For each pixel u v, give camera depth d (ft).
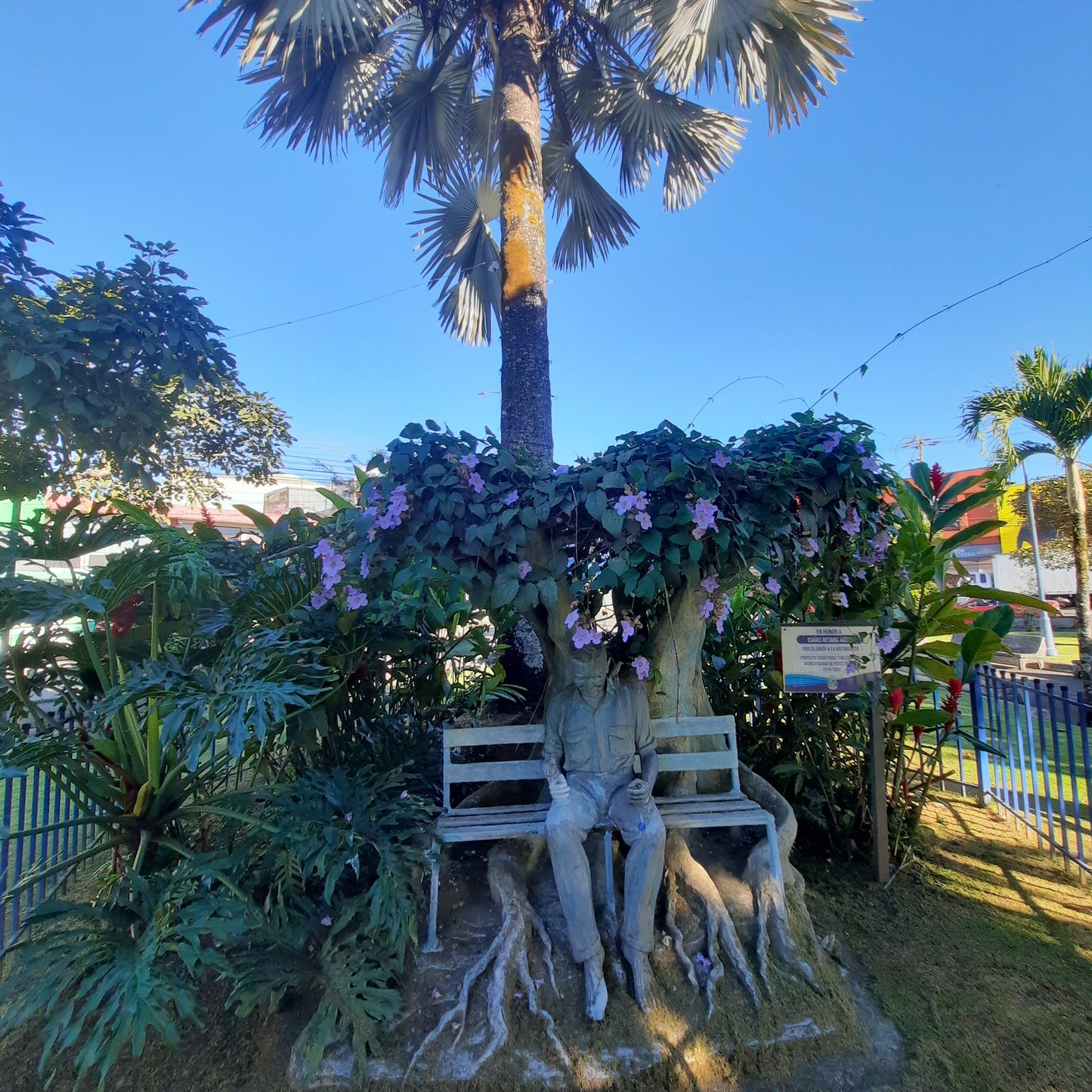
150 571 8.34
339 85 18.90
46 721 8.85
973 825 13.60
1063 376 25.31
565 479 8.25
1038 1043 7.48
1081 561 25.99
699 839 10.75
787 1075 7.03
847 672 10.97
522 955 7.76
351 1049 7.07
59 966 6.53
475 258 26.78
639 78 21.48
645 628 11.26
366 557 8.37
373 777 9.29
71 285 10.96
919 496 12.48
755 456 8.71
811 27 16.16
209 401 23.70
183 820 10.21
